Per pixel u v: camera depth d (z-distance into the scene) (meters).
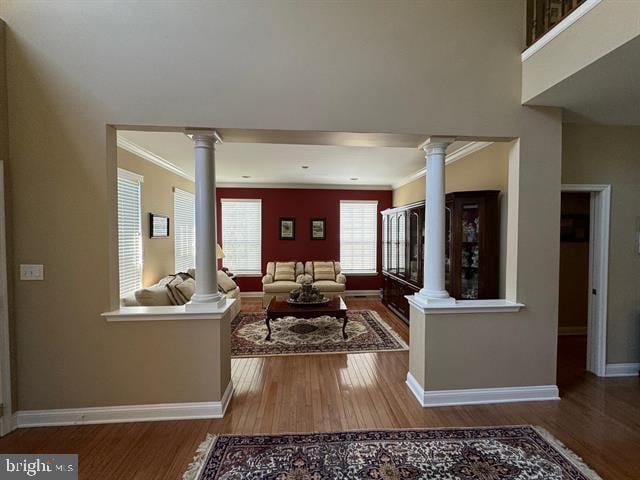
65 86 2.25
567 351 3.74
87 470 1.85
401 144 2.79
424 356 2.55
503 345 2.60
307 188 6.92
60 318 2.29
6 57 2.21
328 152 4.18
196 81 2.34
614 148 3.03
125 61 2.29
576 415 2.40
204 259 2.47
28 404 2.29
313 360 3.46
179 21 2.33
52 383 2.30
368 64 2.45
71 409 2.31
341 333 4.39
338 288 5.98
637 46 1.74
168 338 2.36
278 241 6.91
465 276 3.62
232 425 2.27
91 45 2.27
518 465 1.87
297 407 2.50
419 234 4.47
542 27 2.43
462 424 2.28
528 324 2.62
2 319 2.17
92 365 2.32
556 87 2.25
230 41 2.36
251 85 2.38
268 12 2.39
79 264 2.29
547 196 2.60
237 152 4.17
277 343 3.99
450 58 2.50
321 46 2.42
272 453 1.97
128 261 3.88
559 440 2.10
